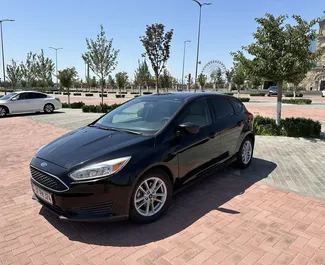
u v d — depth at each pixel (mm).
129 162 3184
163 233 3229
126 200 3146
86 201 3031
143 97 4867
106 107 17141
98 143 3506
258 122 9641
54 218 3605
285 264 2703
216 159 4566
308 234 3217
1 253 2902
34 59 38031
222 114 4863
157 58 22328
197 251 2895
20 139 8766
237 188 4555
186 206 3912
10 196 4316
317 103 26906
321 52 8680
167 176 3570
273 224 3430
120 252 2889
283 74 8359
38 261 2775
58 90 55438
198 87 61844
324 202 4047
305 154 6695
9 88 51375
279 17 8594
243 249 2930
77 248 2971
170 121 3822
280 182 4824
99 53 18812
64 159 3256
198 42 29250
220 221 3496
